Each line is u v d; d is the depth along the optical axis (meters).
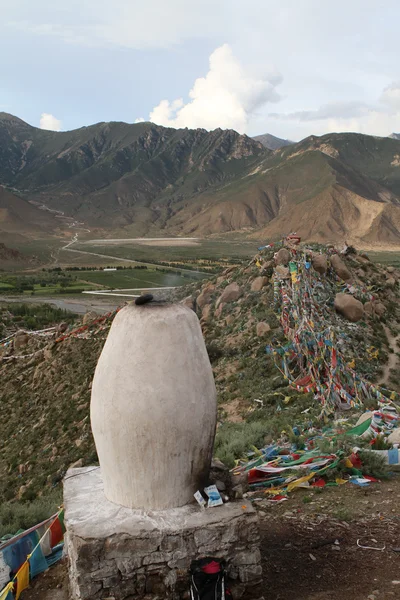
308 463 12.30
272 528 9.86
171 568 7.47
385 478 12.04
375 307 35.75
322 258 36.62
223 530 7.59
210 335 36.62
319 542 9.23
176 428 7.54
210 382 7.96
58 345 42.47
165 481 7.74
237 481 8.47
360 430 15.50
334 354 25.52
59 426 32.59
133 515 7.73
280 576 8.27
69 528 7.55
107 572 7.35
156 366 7.54
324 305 33.25
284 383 26.80
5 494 27.89
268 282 38.31
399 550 8.77
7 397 40.97
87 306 88.31
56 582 8.48
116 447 7.70
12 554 8.55
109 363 7.74
